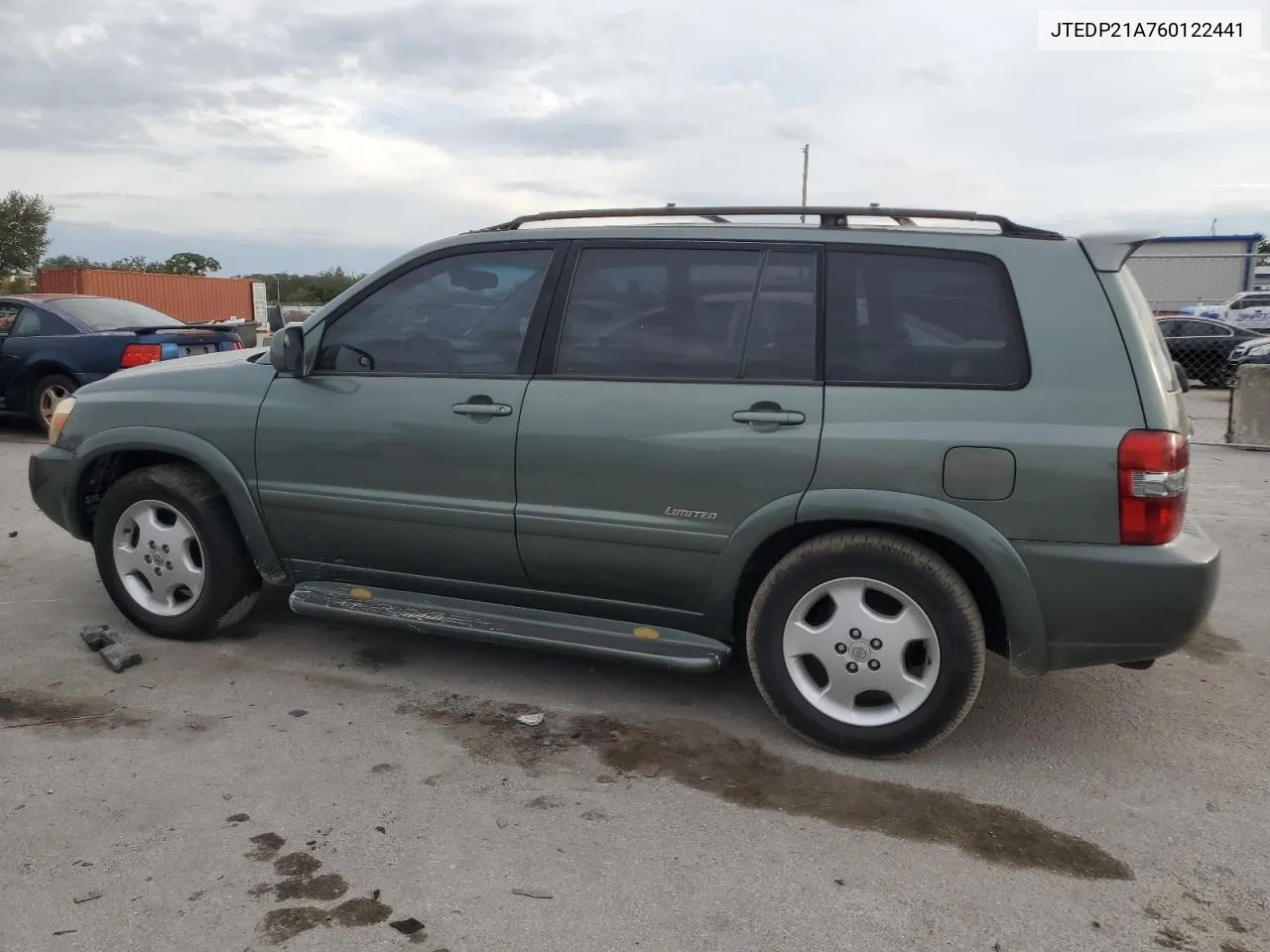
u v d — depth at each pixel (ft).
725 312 11.65
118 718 12.16
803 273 11.45
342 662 14.14
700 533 11.45
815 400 11.02
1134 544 10.15
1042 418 10.31
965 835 9.89
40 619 15.64
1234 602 17.47
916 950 8.14
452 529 12.63
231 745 11.51
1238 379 34.99
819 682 11.73
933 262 11.05
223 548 14.11
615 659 12.09
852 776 11.05
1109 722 12.58
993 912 8.64
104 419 14.52
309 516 13.42
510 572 12.64
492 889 8.83
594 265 12.26
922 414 10.66
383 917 8.39
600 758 11.39
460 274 12.84
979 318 10.76
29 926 8.19
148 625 14.75
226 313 110.11
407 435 12.66
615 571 12.04
